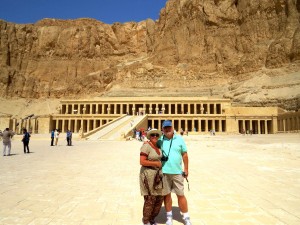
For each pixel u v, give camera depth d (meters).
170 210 7.62
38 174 14.78
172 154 7.92
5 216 7.99
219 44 142.38
